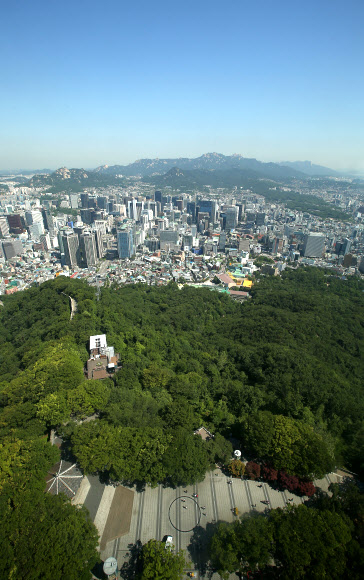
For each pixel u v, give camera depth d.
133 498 101.50
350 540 81.81
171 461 100.06
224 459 110.38
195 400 140.62
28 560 72.50
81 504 92.75
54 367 143.88
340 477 113.56
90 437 106.94
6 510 83.12
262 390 153.38
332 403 143.62
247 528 83.56
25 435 110.12
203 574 83.25
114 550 87.75
